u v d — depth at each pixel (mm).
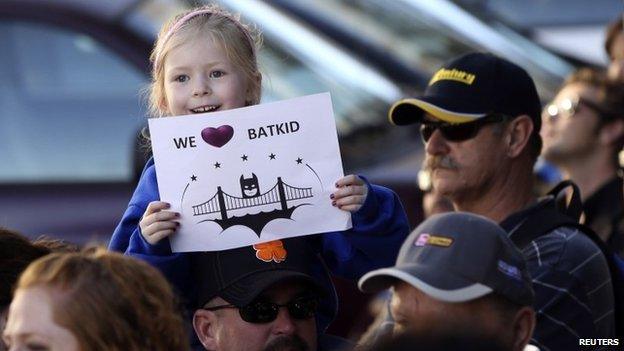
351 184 14078
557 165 21156
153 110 15414
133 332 11305
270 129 14094
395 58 27516
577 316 14547
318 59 26719
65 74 26297
